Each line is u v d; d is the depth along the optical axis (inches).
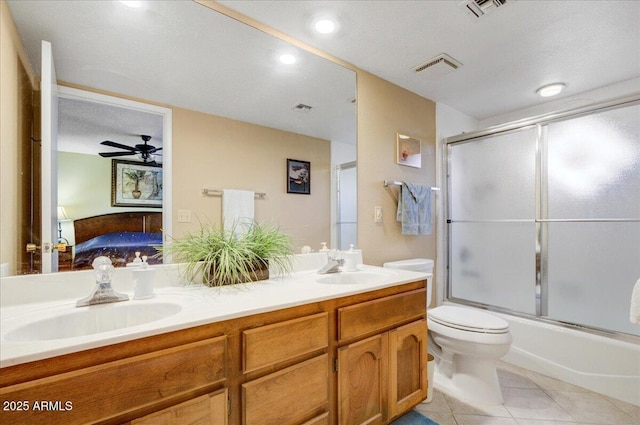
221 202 63.3
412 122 101.5
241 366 40.1
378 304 56.8
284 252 66.4
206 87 62.1
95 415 29.9
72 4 49.9
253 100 68.1
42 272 45.9
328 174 80.2
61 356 29.1
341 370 50.4
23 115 45.7
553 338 83.4
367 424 54.0
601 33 70.2
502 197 101.6
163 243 56.0
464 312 77.7
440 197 112.6
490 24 67.1
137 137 54.7
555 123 90.2
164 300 46.3
